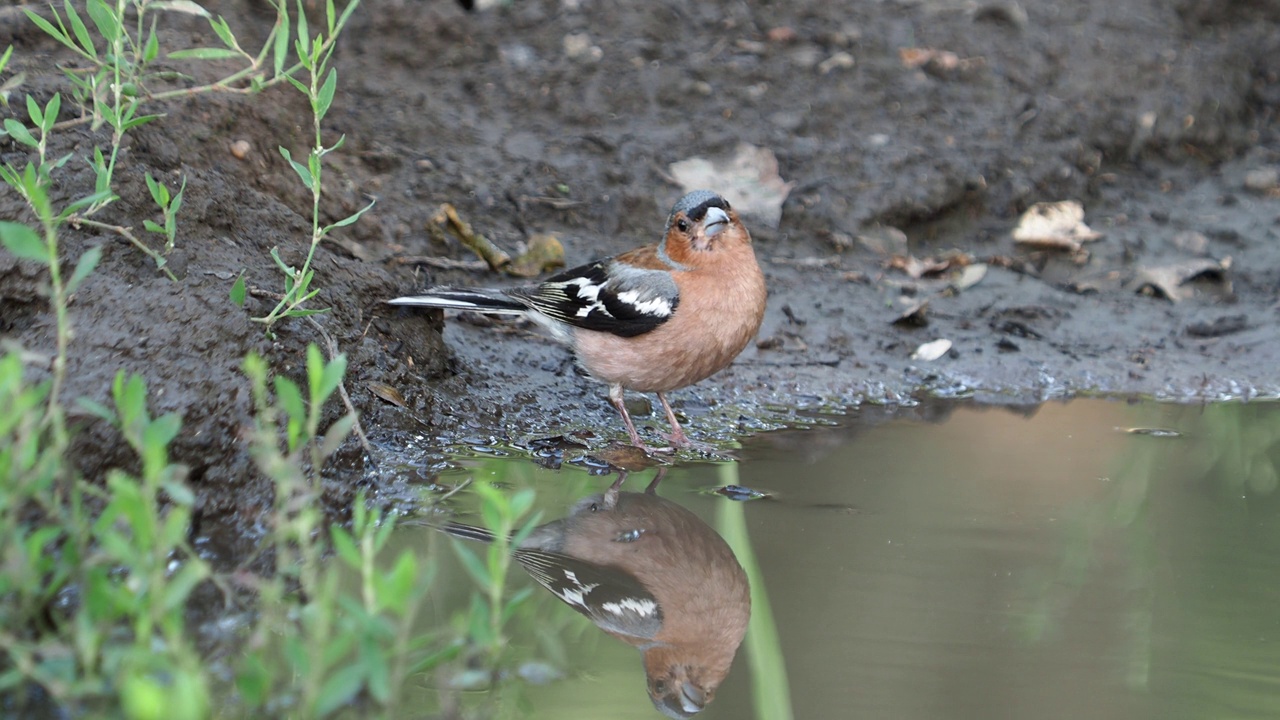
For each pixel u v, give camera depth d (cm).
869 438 1115
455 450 1028
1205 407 1220
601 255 1390
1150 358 1334
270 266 1020
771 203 1502
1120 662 697
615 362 1073
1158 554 857
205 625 693
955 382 1270
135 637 638
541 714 636
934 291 1445
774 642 713
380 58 1564
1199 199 1662
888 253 1495
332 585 588
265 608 696
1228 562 846
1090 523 912
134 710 446
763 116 1612
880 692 650
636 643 723
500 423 1093
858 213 1523
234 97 1155
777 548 855
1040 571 823
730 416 1166
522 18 1683
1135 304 1453
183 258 962
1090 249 1545
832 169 1568
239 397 883
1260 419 1179
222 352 910
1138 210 1628
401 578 550
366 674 560
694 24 1738
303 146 1260
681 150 1548
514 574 799
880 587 793
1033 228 1556
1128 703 648
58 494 676
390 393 1035
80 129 976
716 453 1066
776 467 1031
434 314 1143
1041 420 1172
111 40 901
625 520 899
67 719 588
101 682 591
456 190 1409
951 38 1772
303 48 922
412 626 707
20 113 964
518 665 689
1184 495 978
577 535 868
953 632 730
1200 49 1839
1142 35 1838
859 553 848
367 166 1380
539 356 1234
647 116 1594
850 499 955
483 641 612
